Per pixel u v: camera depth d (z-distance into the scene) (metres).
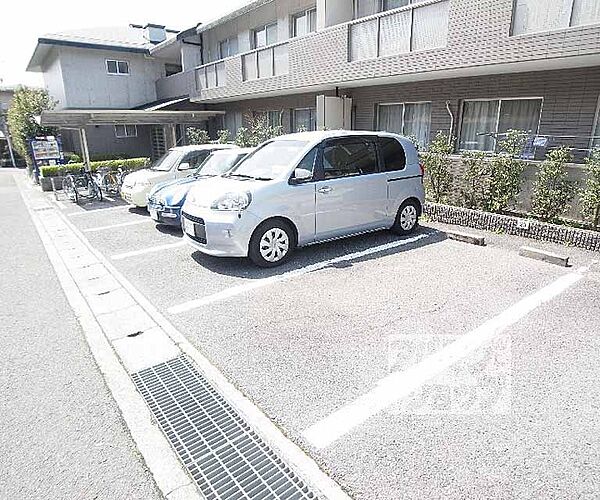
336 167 5.49
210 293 4.41
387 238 6.34
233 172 5.77
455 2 7.30
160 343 3.45
